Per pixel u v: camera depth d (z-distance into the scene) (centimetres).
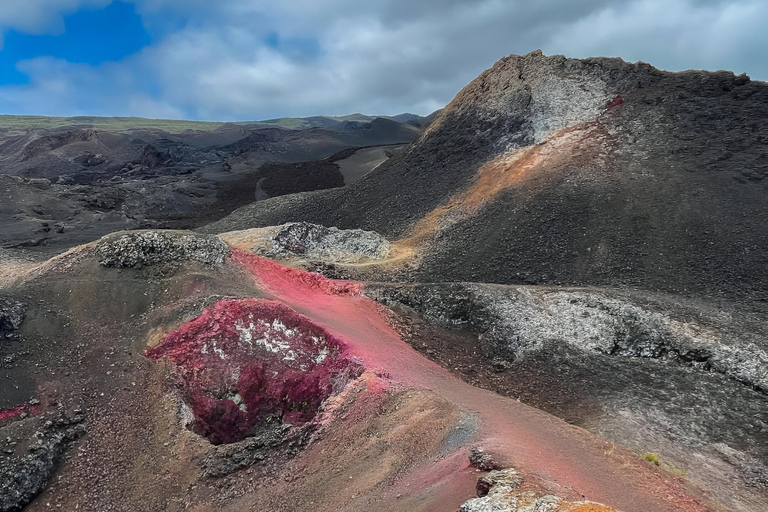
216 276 2755
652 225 3744
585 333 2742
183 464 1764
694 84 4888
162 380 2078
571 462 1480
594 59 5566
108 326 2323
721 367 2362
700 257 3359
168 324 2338
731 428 2055
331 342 2370
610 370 2503
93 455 1780
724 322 2644
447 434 1672
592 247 3744
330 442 1817
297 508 1548
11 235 5591
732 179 3884
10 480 1584
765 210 3534
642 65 5275
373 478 1566
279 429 1912
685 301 2944
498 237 4238
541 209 4312
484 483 1183
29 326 2192
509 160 5166
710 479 1766
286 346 2367
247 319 2397
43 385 1948
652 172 4225
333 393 2144
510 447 1470
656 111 4781
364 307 3038
